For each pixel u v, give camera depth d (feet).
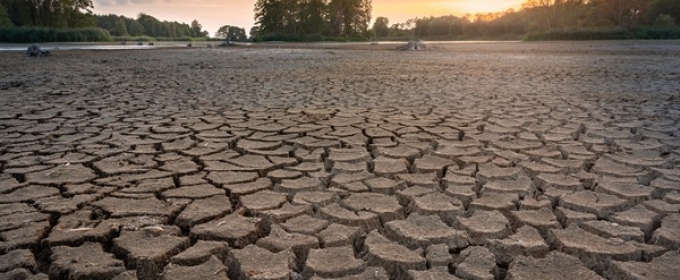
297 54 66.13
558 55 60.64
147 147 12.06
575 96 21.36
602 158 11.13
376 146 12.24
